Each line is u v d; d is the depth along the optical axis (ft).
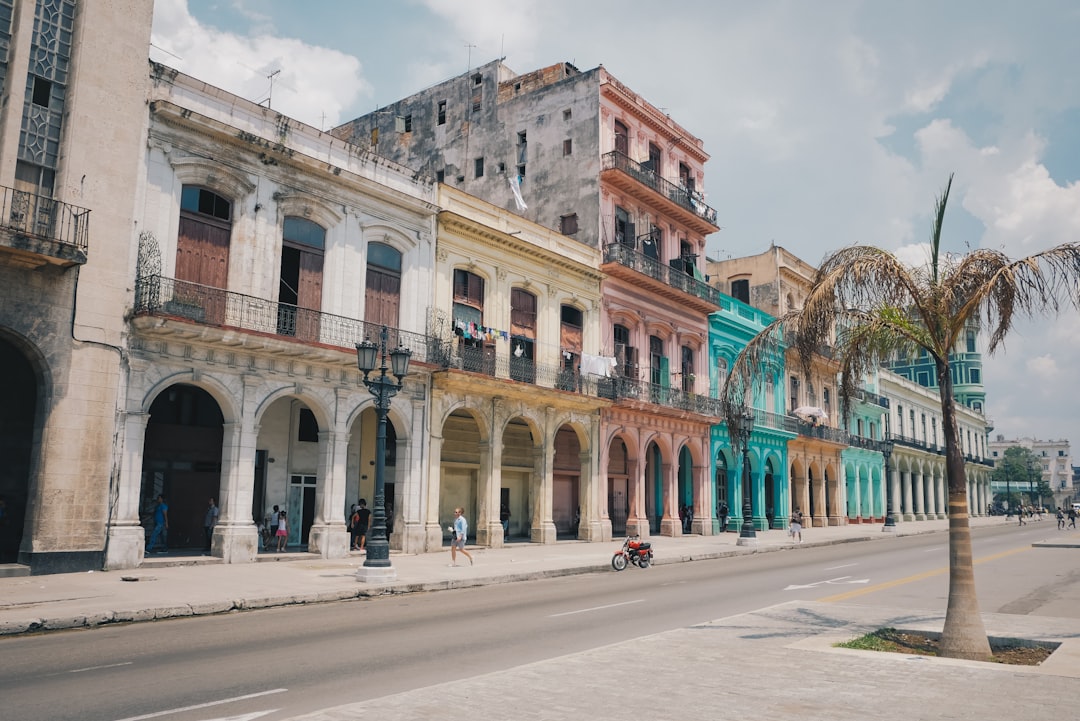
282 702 25.14
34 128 60.08
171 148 67.21
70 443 59.06
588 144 117.29
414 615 45.06
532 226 103.76
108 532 60.75
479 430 100.94
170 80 67.77
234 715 23.61
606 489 110.93
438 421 87.71
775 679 26.84
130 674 29.09
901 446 215.10
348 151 81.61
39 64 60.85
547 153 121.08
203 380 67.46
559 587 60.85
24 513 59.52
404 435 84.38
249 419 70.44
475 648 34.47
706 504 130.72
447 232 91.76
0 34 59.41
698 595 54.75
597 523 107.86
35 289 58.23
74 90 61.52
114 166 63.21
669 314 127.85
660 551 94.02
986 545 113.60
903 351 38.93
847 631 37.22
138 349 63.57
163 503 72.02
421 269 88.17
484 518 93.15
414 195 88.53
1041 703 23.81
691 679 26.81
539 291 104.37
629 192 121.60
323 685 27.45
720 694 24.79
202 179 69.36
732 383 45.70
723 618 41.27
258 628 40.19
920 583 61.77
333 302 78.43
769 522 155.02
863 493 197.36
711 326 139.23
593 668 28.53
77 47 62.13
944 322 37.11
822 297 37.91
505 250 99.09
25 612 41.57
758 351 45.03
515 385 92.99
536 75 127.03
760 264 164.14
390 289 85.56
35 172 59.88
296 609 48.11
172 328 63.26
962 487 34.58
